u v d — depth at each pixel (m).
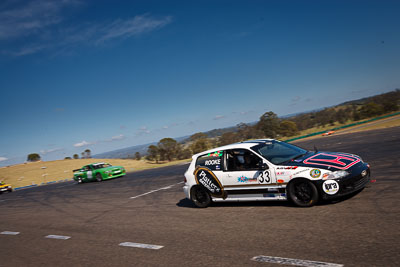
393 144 14.15
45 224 8.80
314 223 4.93
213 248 4.58
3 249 6.68
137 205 9.52
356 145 16.88
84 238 6.46
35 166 72.62
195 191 7.54
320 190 5.55
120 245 5.52
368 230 4.27
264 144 6.86
